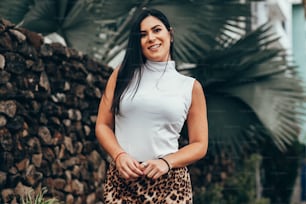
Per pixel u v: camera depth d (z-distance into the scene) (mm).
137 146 3416
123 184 3398
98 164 7535
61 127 6664
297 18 23969
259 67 8750
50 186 6348
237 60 8695
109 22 8508
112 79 3559
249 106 8773
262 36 8781
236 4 8711
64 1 8086
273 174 11633
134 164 3309
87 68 7238
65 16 8188
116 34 8625
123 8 8484
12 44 5812
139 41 3527
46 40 8531
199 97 3551
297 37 23766
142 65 3514
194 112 3543
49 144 6348
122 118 3459
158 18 3551
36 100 6184
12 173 5652
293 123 8906
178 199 3371
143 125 3420
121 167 3316
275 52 8820
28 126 6020
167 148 3438
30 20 8086
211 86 8719
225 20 8711
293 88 8852
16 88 5812
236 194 10203
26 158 5895
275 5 18172
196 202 9289
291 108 8867
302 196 13539
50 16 8117
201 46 8633
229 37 8758
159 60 3516
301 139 12180
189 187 3445
